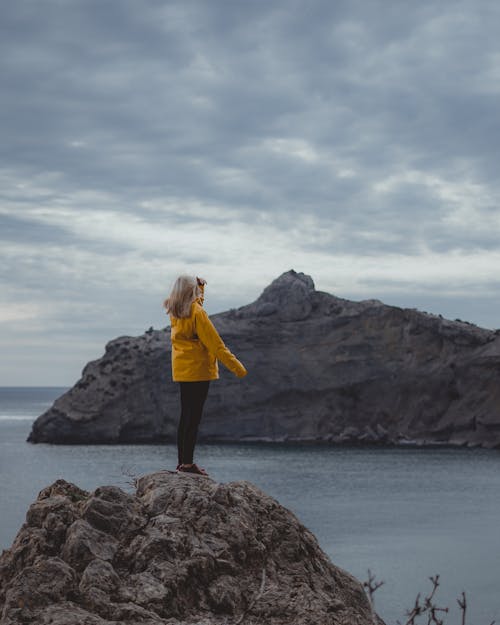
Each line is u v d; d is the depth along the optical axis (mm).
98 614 5066
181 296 7336
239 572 5816
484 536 69000
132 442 158375
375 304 159625
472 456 142000
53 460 135250
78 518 5871
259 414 156750
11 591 5102
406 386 151000
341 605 5770
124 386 156750
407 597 44062
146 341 161500
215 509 6129
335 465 130375
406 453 147750
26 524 5871
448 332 148500
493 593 45562
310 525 75750
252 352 158125
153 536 5695
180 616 5289
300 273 169875
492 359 143250
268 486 106000
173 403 154750
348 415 154500
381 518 80500
